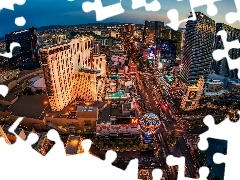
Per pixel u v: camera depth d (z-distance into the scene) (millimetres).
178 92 129500
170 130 98875
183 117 107625
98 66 122688
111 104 105562
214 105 114812
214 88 126312
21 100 107562
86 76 103938
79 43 108188
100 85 110312
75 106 104312
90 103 104812
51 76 93625
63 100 101562
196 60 128625
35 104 104812
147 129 86438
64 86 100938
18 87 120188
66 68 101250
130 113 93812
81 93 108625
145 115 89562
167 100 122375
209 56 126625
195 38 128250
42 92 118438
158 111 112375
